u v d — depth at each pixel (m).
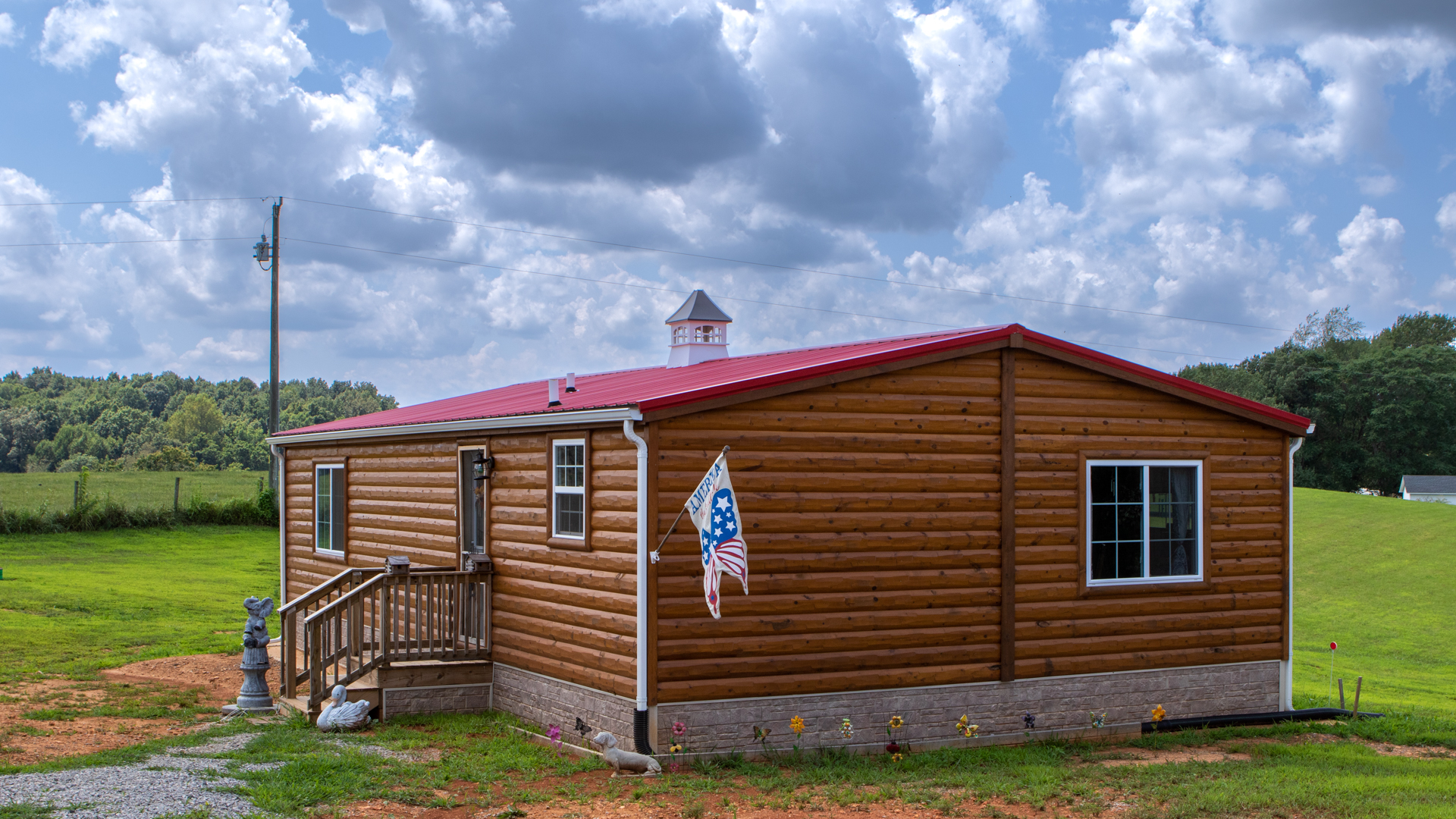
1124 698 12.50
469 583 12.87
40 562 26.67
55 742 10.38
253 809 8.03
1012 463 11.92
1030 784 9.92
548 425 11.52
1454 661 25.66
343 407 122.00
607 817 8.77
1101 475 12.53
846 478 11.12
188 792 8.26
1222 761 11.24
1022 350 12.06
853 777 10.05
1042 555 12.09
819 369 10.96
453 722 12.19
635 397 11.16
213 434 97.75
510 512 12.61
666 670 10.30
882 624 11.22
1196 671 12.98
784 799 9.31
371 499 15.90
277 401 32.31
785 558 10.81
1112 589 12.45
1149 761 11.34
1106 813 9.05
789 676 10.78
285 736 10.85
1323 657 25.77
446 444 13.98
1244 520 13.34
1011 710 11.88
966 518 11.69
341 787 8.97
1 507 30.94
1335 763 11.29
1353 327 97.06
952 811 9.02
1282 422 13.50
